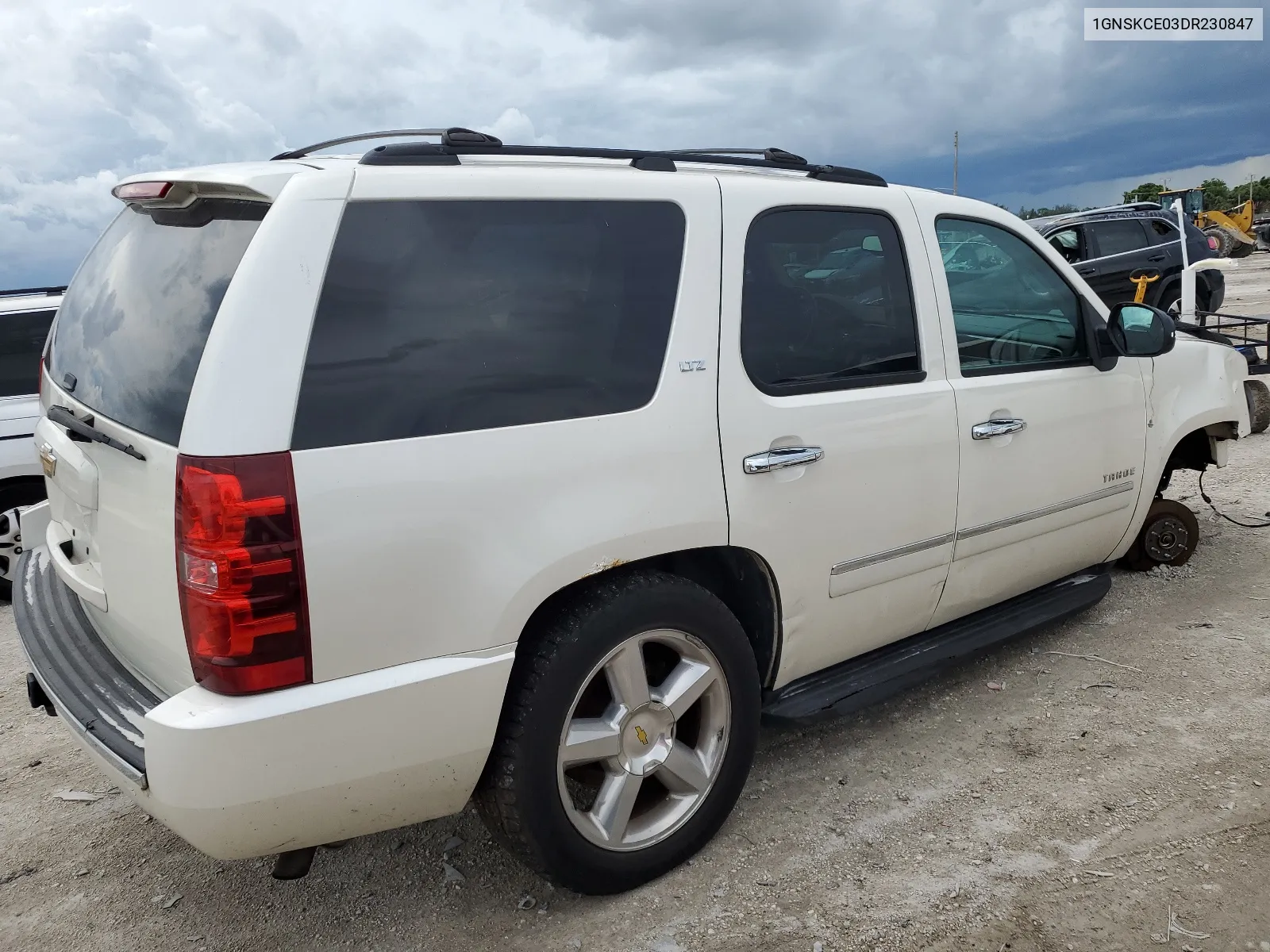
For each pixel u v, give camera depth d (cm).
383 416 213
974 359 344
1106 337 387
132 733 221
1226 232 1964
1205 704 351
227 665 198
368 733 212
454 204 231
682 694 263
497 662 226
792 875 268
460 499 219
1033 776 312
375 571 209
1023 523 359
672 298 262
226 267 214
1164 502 480
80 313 280
